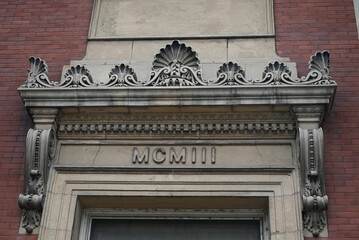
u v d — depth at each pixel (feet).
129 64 29.37
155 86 26.81
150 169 26.11
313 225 24.38
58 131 27.32
